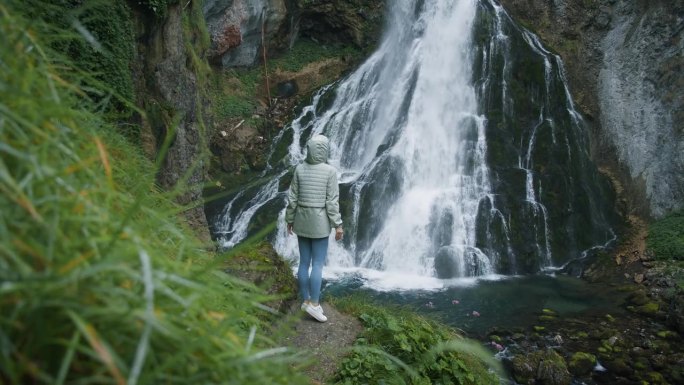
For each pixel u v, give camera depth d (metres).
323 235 5.69
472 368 6.16
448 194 14.41
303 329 5.66
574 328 9.63
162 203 2.22
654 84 15.22
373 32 19.52
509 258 13.00
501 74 16.27
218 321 1.51
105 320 1.16
